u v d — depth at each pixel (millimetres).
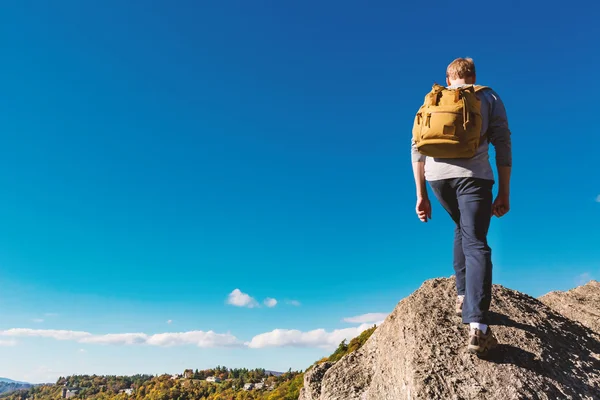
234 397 148250
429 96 2918
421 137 2832
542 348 3041
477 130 2754
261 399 127625
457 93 2795
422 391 2682
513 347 3031
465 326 3375
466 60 3213
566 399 2562
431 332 3334
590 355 3205
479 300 2672
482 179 2824
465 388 2639
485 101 2959
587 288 5512
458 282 3459
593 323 4480
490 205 2854
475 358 2906
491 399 2508
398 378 3170
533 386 2609
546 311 3887
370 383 3795
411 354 3139
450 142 2721
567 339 3371
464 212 2842
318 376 4723
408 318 3762
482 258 2721
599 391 2736
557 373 2801
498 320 3492
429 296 4090
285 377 185375
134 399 190125
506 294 4109
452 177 2869
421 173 3258
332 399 3812
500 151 2910
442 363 2910
